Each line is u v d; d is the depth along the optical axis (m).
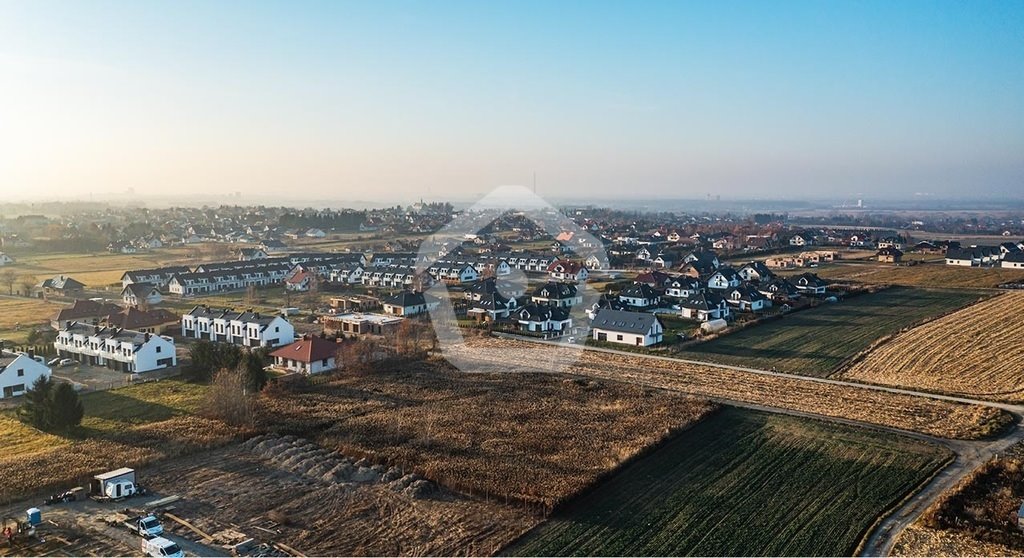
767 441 36.84
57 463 33.28
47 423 38.34
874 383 49.31
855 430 38.62
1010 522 27.17
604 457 34.09
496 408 42.16
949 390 47.25
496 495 29.83
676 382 49.22
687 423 39.06
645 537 26.20
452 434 37.69
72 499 29.92
